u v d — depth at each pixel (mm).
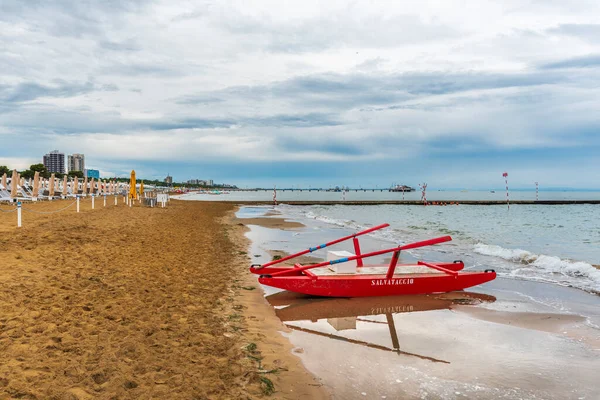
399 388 4543
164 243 14320
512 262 13039
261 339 5879
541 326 6848
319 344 5934
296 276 8781
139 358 4617
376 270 9570
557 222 31156
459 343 6055
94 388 3812
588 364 5285
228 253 13695
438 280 9086
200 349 5145
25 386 3680
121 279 8375
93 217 20609
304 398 4191
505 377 4875
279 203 67938
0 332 4918
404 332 6555
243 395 4066
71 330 5242
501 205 70500
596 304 8211
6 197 30500
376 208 57719
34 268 8375
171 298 7422
